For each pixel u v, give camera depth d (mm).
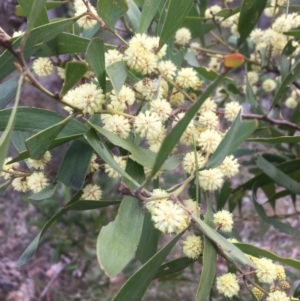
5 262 430
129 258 115
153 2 157
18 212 472
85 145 151
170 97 166
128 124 139
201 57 266
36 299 398
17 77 154
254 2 195
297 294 206
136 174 142
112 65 134
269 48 234
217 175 140
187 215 125
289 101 263
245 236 397
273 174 196
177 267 150
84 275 392
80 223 339
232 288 134
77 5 176
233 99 219
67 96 136
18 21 315
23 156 140
